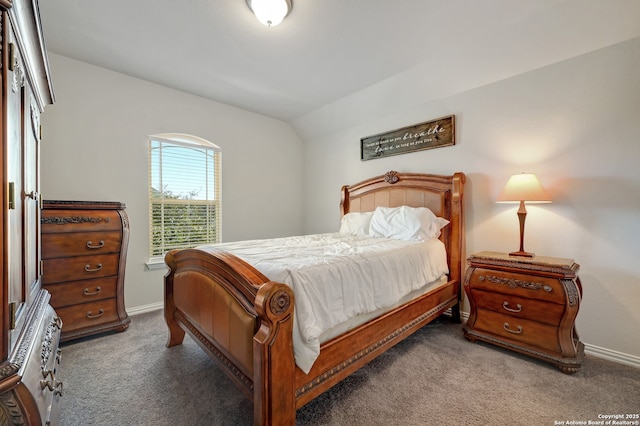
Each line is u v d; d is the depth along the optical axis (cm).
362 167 365
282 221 423
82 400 151
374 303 167
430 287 237
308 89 312
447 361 192
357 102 335
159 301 302
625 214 190
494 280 208
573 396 155
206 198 346
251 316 123
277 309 114
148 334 236
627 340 189
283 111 380
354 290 155
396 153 324
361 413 142
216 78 286
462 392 158
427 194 288
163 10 187
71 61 251
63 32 212
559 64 215
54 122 244
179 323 204
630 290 188
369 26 204
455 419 138
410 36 216
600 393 157
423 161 303
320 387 132
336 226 400
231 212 364
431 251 239
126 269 282
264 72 273
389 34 213
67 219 215
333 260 158
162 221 310
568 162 212
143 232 293
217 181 355
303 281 132
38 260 137
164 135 315
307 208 445
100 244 230
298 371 123
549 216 221
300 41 222
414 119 309
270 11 178
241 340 128
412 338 228
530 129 230
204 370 182
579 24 190
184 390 161
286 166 427
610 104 194
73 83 252
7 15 77
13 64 83
